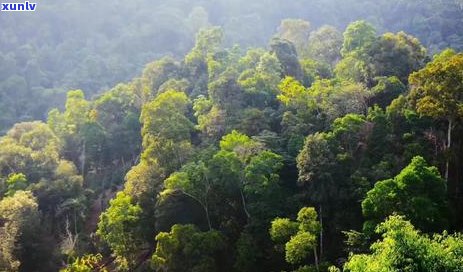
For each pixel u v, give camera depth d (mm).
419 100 48500
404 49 69188
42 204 68500
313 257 47469
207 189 53406
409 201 39906
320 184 48500
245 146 54438
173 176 52406
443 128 50969
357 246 41750
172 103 64562
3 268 53406
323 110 59906
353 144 51250
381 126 51781
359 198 46875
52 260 61875
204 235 48906
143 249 57781
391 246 27953
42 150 76312
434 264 27250
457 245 28188
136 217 54594
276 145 57281
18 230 59156
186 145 60312
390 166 48031
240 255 47656
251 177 50031
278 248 46031
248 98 68625
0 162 72250
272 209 49688
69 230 67625
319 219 48438
